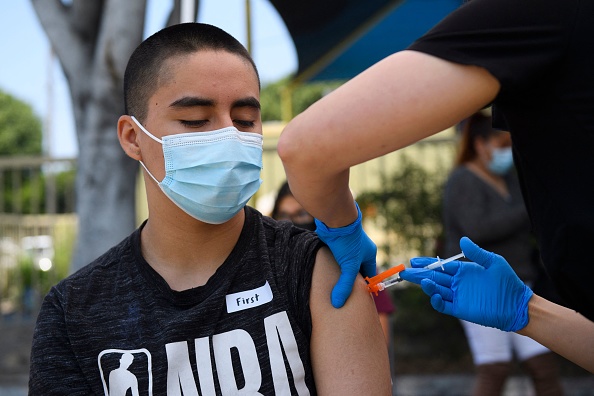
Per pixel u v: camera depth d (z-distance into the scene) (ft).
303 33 17.25
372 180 23.25
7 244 23.03
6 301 22.82
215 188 5.80
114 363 5.63
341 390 5.58
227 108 5.91
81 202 12.09
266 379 5.57
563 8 4.50
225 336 5.64
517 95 4.67
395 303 21.61
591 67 4.50
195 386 5.53
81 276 6.03
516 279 6.19
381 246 21.83
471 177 13.85
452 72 4.53
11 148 77.66
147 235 6.15
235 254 5.90
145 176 6.20
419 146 22.48
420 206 21.66
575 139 4.60
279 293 5.75
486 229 13.47
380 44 20.10
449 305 6.12
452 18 4.64
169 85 5.85
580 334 6.08
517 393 18.86
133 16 11.69
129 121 6.23
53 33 12.10
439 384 19.76
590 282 4.84
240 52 6.03
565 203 4.73
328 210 5.29
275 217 10.98
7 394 19.35
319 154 4.68
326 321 5.69
